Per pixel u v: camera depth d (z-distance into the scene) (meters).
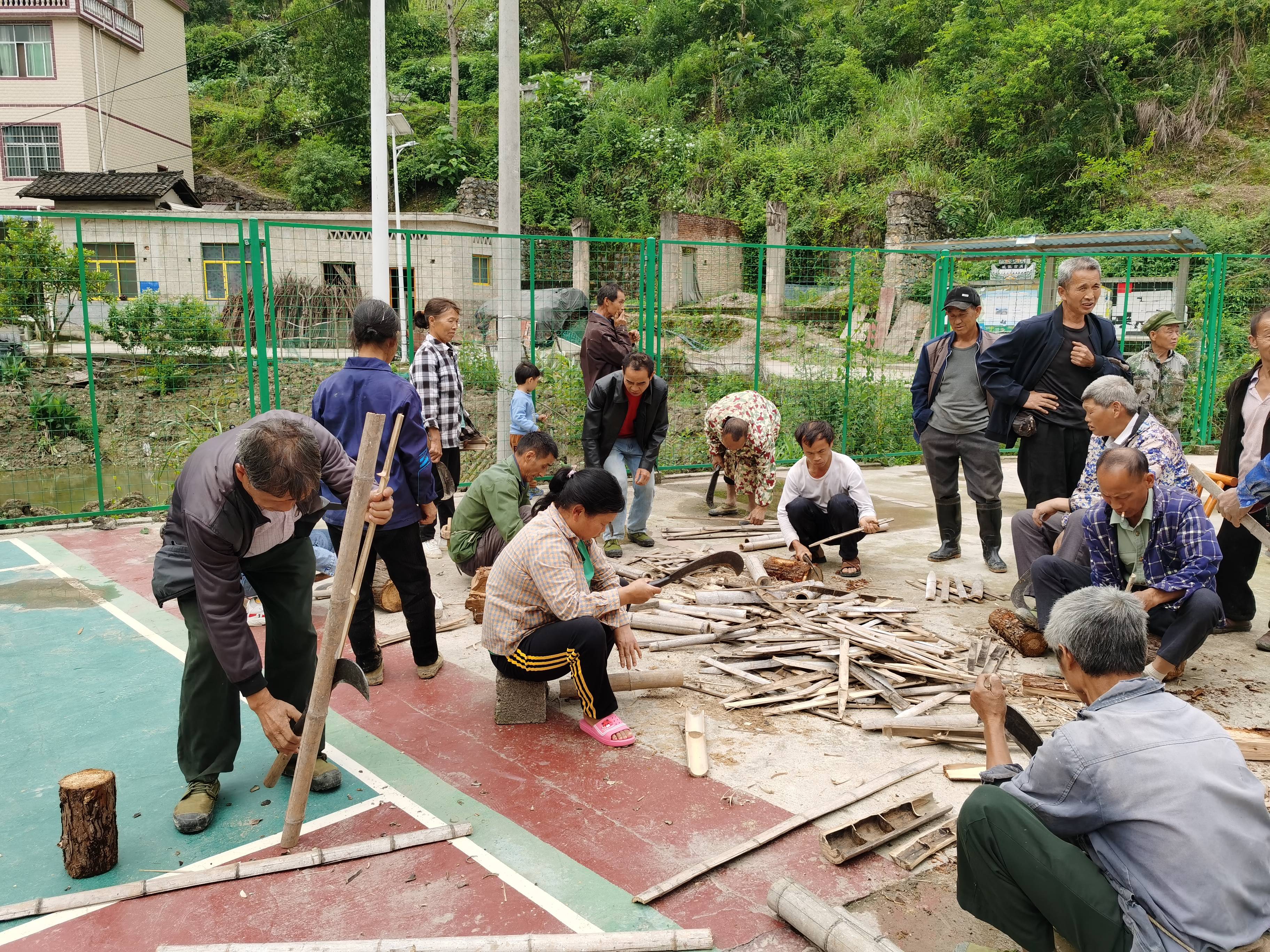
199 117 40.50
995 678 2.71
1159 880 1.94
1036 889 2.08
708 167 30.08
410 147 35.53
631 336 7.80
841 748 3.68
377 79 8.78
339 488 3.15
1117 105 23.17
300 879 2.78
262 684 2.88
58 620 5.21
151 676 4.42
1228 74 23.33
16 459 11.79
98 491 8.63
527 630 3.74
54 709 4.04
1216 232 19.22
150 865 2.86
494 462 9.71
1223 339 14.16
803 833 3.05
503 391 7.99
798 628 4.83
